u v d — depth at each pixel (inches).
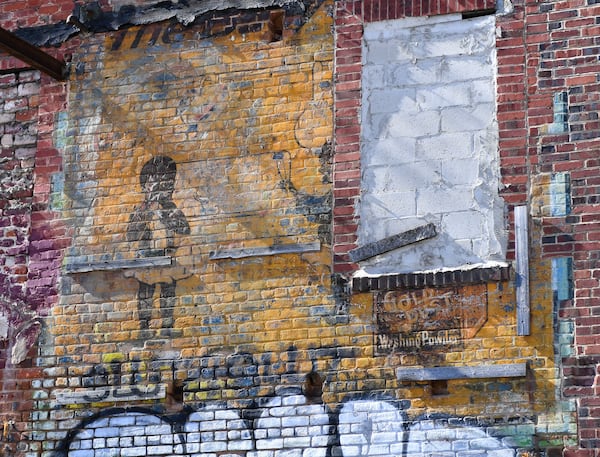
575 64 581.6
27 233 631.8
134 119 631.8
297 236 593.9
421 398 559.8
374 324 574.2
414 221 581.9
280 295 589.6
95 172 629.9
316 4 621.3
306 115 608.4
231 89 621.6
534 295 558.6
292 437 571.5
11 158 643.5
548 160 573.0
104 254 617.3
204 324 596.1
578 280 555.8
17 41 617.9
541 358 550.6
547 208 567.5
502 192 574.6
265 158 608.4
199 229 608.1
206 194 611.5
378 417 562.6
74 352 609.6
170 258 607.5
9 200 638.5
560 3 590.2
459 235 574.6
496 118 584.1
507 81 587.2
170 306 602.9
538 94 581.9
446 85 595.2
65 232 625.9
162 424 589.9
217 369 589.0
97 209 624.4
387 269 579.5
